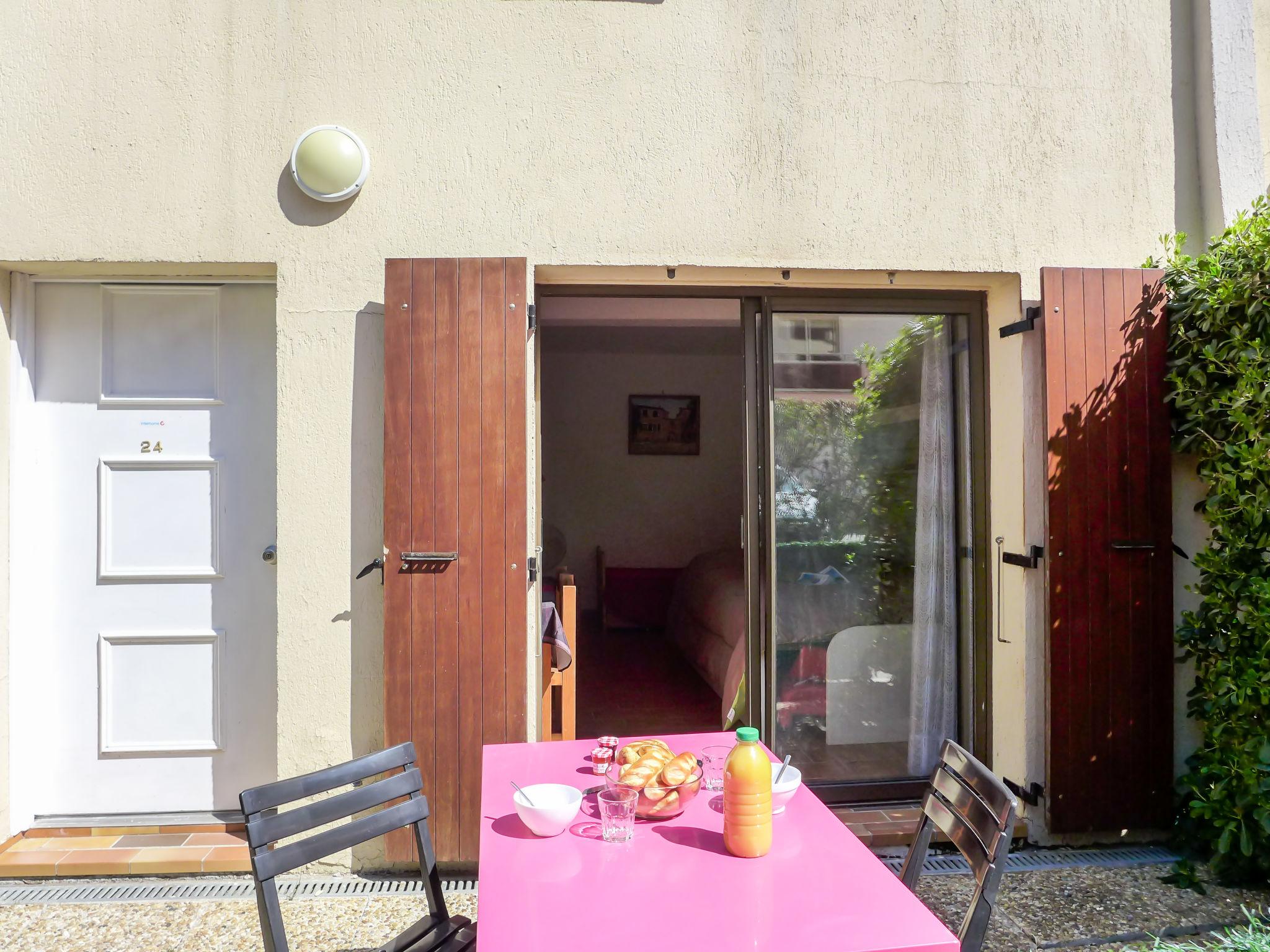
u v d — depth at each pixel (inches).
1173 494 126.9
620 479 304.2
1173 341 122.9
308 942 96.6
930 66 123.9
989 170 124.9
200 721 122.0
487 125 117.0
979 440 131.0
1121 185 128.1
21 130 112.2
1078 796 119.1
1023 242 125.5
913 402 132.3
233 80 114.1
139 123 113.2
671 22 119.6
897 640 132.0
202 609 122.0
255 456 122.6
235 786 122.1
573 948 48.4
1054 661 119.0
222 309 122.5
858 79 122.6
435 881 74.6
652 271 121.2
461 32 116.7
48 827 119.0
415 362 112.0
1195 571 126.6
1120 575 120.6
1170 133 129.5
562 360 302.2
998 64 125.3
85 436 121.0
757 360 129.0
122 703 121.0
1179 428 123.0
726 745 84.2
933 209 123.6
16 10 112.2
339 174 112.6
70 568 120.6
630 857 60.8
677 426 305.3
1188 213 130.2
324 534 114.5
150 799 121.4
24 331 118.5
